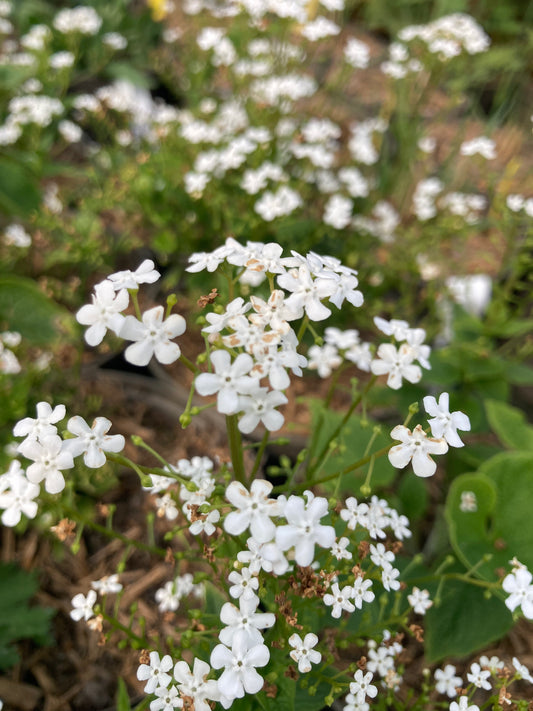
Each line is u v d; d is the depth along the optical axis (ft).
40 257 0.61
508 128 0.95
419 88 0.72
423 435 0.23
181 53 0.87
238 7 0.64
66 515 0.35
